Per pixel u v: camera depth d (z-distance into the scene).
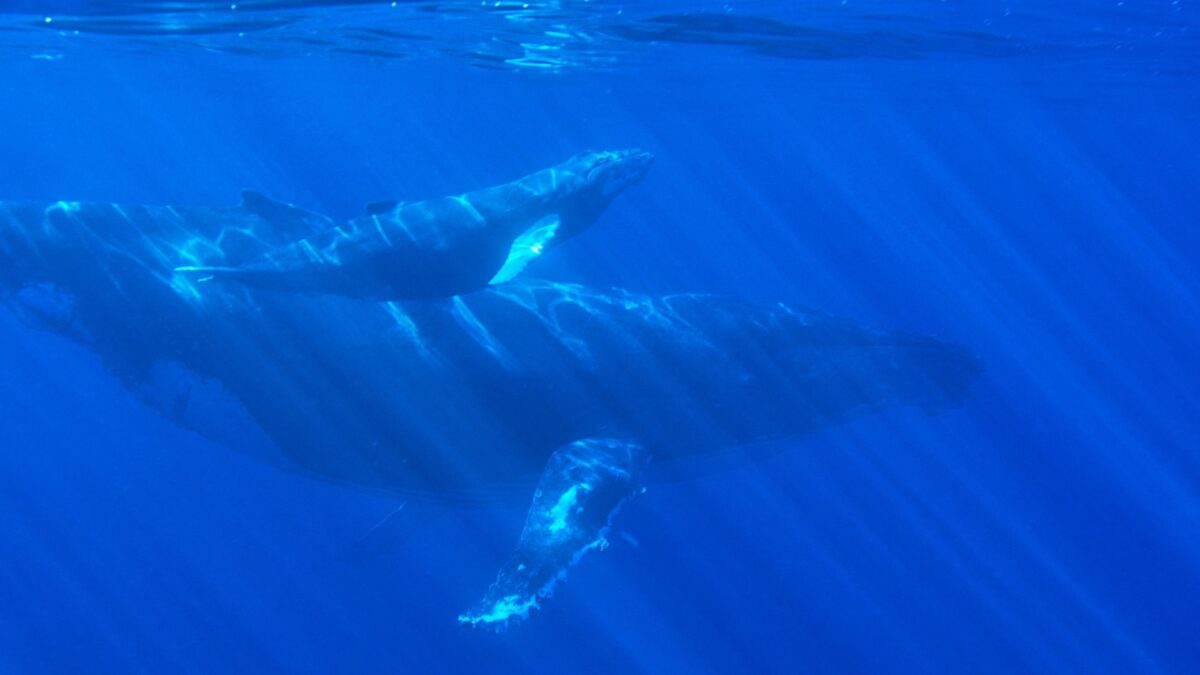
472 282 8.99
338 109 56.16
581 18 19.11
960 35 21.31
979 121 52.59
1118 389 37.97
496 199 9.09
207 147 94.62
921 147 73.19
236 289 9.55
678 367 10.46
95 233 9.52
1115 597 22.80
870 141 69.00
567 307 10.48
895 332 11.63
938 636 20.36
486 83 38.19
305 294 9.57
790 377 11.00
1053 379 38.28
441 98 47.38
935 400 11.95
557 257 41.94
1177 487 28.98
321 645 19.14
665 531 22.12
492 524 21.03
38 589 21.39
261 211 9.86
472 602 18.98
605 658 18.72
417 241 8.48
